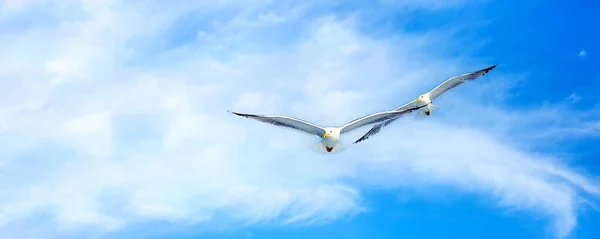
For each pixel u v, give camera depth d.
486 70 28.00
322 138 23.20
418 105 28.34
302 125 23.05
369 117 23.06
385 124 25.19
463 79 28.33
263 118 22.52
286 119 22.75
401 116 23.70
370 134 25.39
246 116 22.31
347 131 23.28
